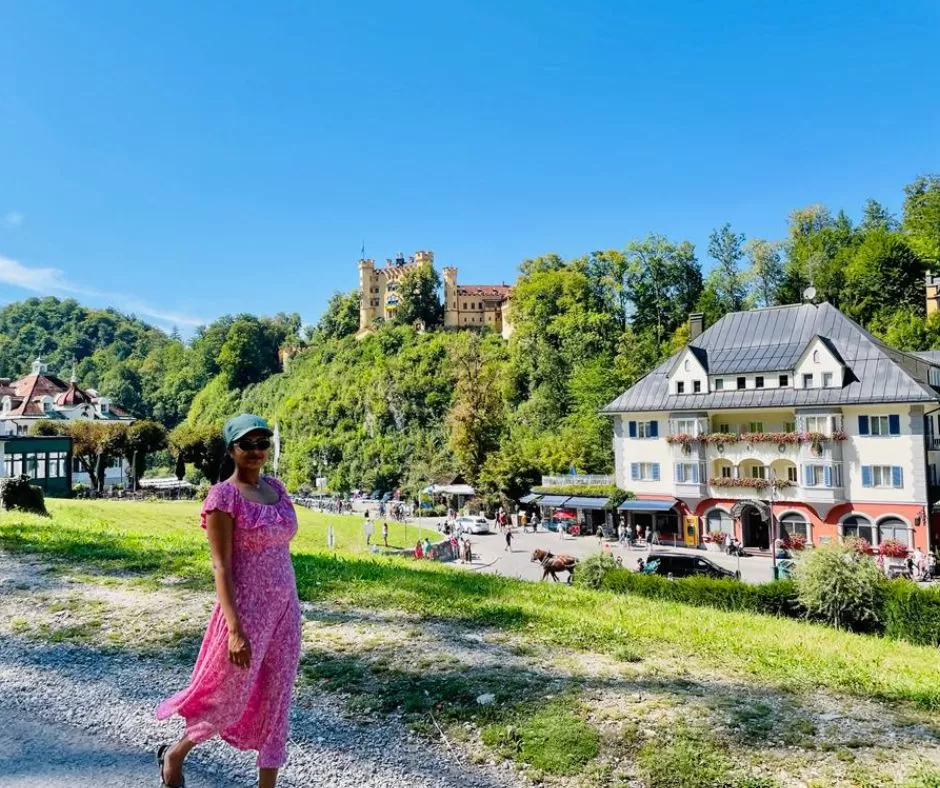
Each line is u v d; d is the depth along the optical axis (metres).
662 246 106.88
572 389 85.62
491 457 70.25
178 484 66.38
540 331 102.19
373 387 114.38
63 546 14.10
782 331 48.81
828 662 8.54
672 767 5.13
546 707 6.17
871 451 41.94
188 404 181.25
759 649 8.98
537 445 73.12
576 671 7.32
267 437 4.34
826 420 43.16
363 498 92.94
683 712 6.15
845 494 42.75
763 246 101.94
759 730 5.85
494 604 10.66
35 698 6.41
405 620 9.41
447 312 147.75
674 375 50.56
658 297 106.31
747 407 46.56
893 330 75.75
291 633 4.27
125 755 5.24
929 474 41.69
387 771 5.11
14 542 14.48
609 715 6.04
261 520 4.16
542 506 58.62
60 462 52.06
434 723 5.91
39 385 84.81
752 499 45.94
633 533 51.56
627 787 4.89
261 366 173.00
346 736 5.69
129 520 34.06
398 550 40.12
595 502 53.44
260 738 4.13
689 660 8.05
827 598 16.98
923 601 15.90
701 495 48.00
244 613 4.08
